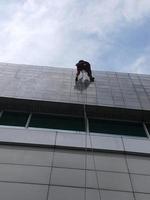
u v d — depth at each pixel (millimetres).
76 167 8414
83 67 14297
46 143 9289
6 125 10969
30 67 15406
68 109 11875
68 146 9219
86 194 7500
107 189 7727
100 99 12391
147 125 11680
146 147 9539
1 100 11797
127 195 7594
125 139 9844
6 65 15359
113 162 8789
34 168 8242
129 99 12594
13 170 8094
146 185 7984
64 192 7496
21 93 12305
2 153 8773
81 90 13203
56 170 8227
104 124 11562
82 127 11297
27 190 7445
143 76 15484
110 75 15312
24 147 9141
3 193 7277
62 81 14094
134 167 8656
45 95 12320
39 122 11352
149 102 12406
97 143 9516
